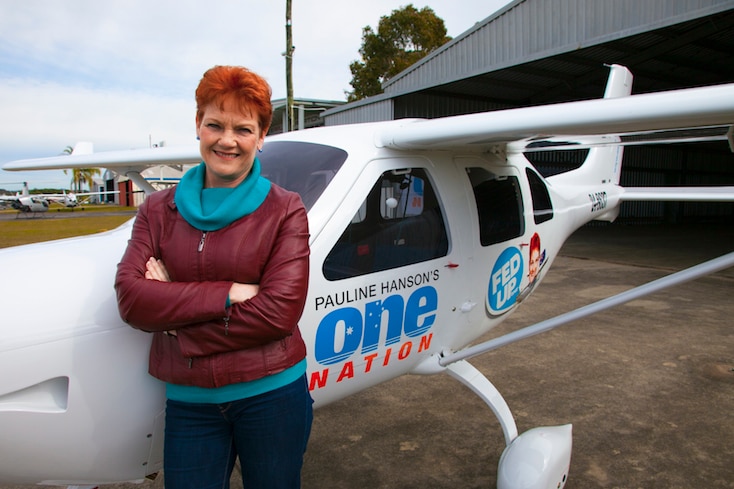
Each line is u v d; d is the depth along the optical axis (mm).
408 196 2164
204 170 1312
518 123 1763
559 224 3391
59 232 14086
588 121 1656
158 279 1252
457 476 2645
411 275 2158
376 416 3322
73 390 1394
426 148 2164
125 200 39719
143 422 1499
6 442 1371
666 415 3303
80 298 1447
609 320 5559
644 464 2742
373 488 2545
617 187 4449
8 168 3842
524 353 4496
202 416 1282
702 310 5984
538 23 10359
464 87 13430
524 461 2256
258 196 1262
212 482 1296
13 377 1329
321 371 1915
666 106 1542
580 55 11102
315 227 1820
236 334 1200
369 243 1998
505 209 2703
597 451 2871
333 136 2180
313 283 1803
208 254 1217
